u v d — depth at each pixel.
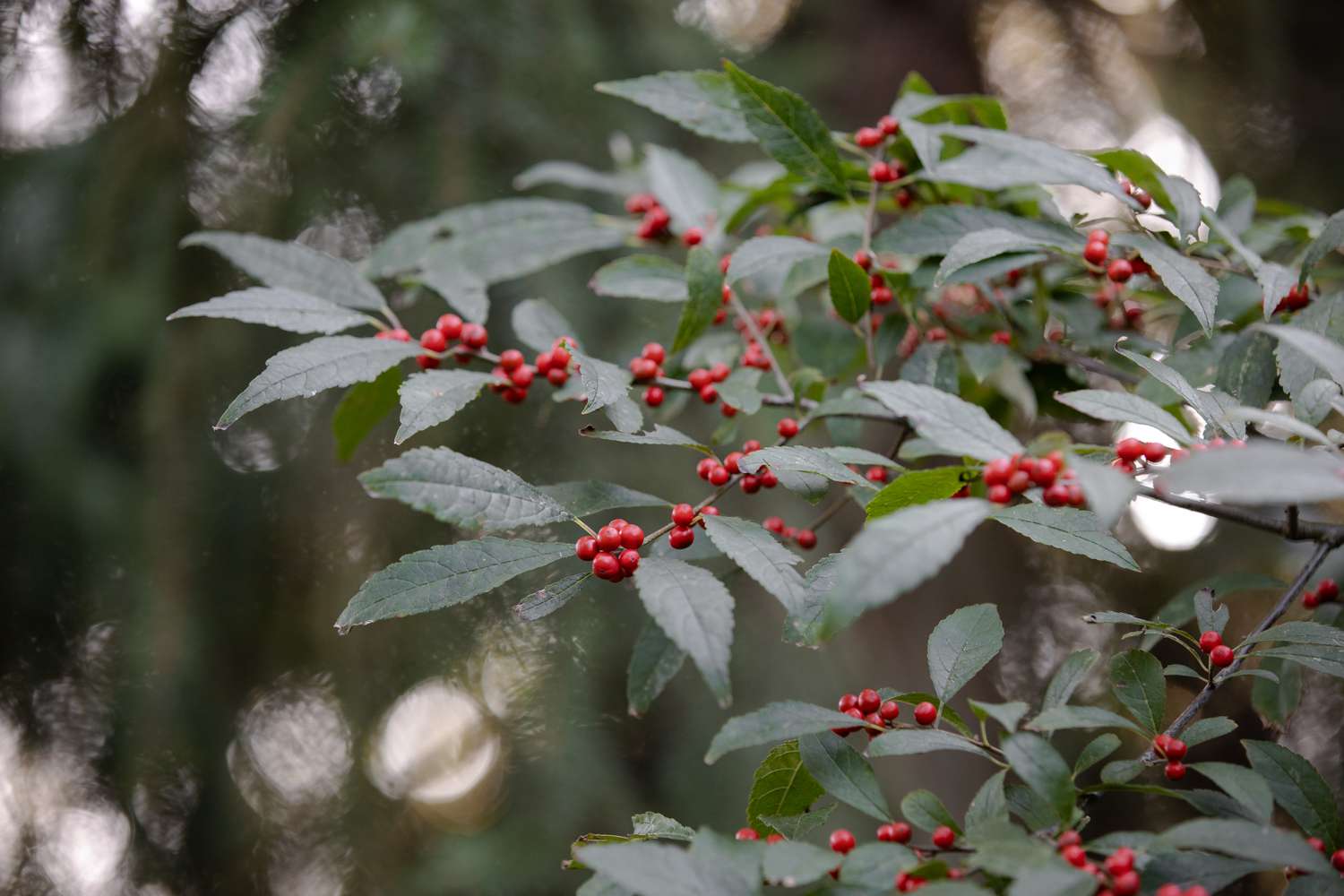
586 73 1.75
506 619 1.67
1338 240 1.21
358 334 1.67
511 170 1.72
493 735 1.77
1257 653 1.17
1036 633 2.19
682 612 1.12
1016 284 1.33
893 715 1.17
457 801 1.76
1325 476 1.07
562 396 1.25
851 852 1.10
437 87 1.67
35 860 1.57
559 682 1.69
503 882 1.56
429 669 1.65
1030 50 2.35
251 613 1.64
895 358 1.46
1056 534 1.16
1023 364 1.33
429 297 1.70
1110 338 1.30
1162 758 1.16
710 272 1.25
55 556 1.57
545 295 1.65
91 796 1.59
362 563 1.68
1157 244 1.22
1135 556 2.07
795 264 1.33
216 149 1.64
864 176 1.31
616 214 1.75
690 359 1.34
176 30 1.62
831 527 1.97
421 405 1.19
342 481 1.69
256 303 1.24
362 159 1.65
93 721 1.58
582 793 1.63
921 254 1.26
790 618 1.16
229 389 1.65
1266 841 1.09
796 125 1.28
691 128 1.30
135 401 1.66
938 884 1.07
